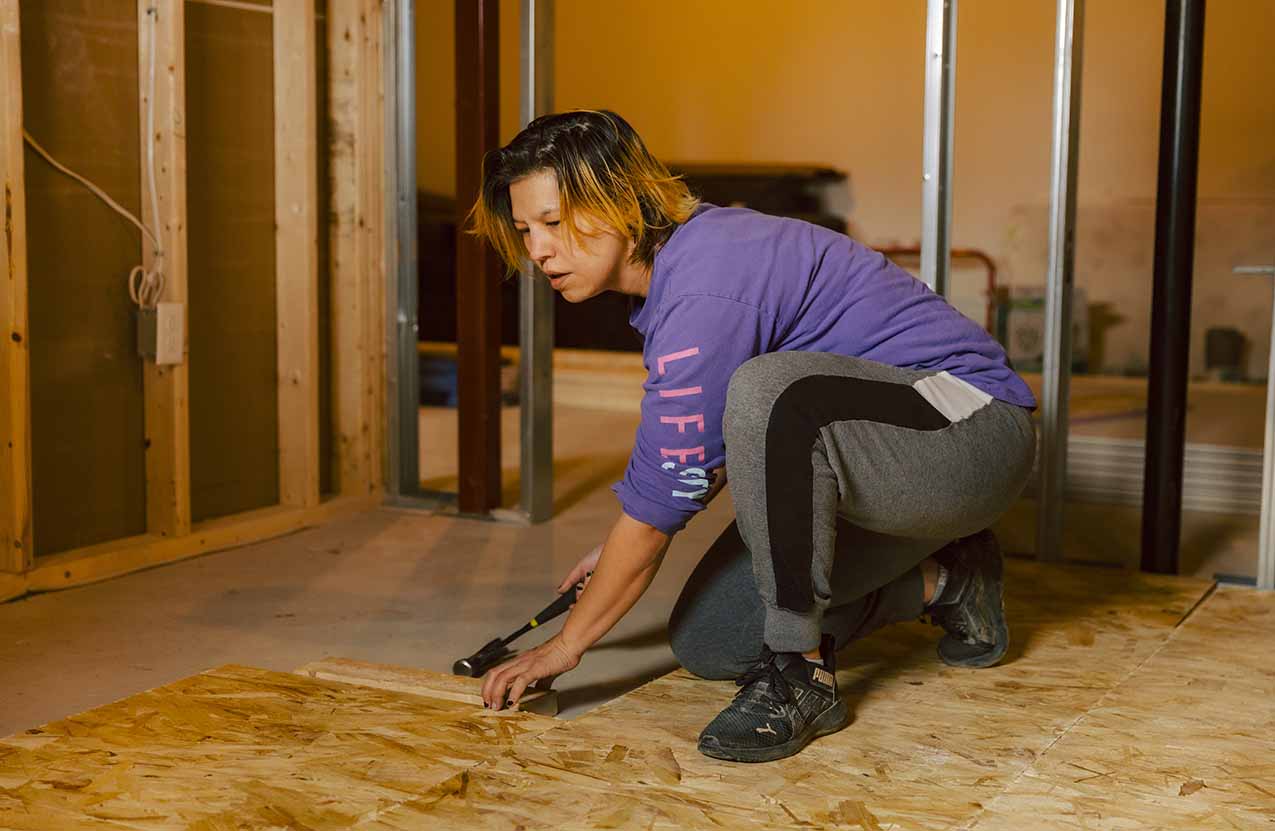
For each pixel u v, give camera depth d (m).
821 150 7.69
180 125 3.19
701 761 1.83
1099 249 6.96
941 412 1.88
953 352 1.97
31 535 2.97
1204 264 6.75
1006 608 2.71
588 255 1.82
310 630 2.72
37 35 2.97
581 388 6.37
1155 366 3.09
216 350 3.55
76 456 3.16
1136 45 6.81
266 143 3.65
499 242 1.92
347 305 3.90
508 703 2.06
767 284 1.84
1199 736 1.95
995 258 7.25
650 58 8.00
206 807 1.67
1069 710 2.07
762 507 1.79
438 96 8.15
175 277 3.23
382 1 3.84
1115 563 3.50
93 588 3.02
